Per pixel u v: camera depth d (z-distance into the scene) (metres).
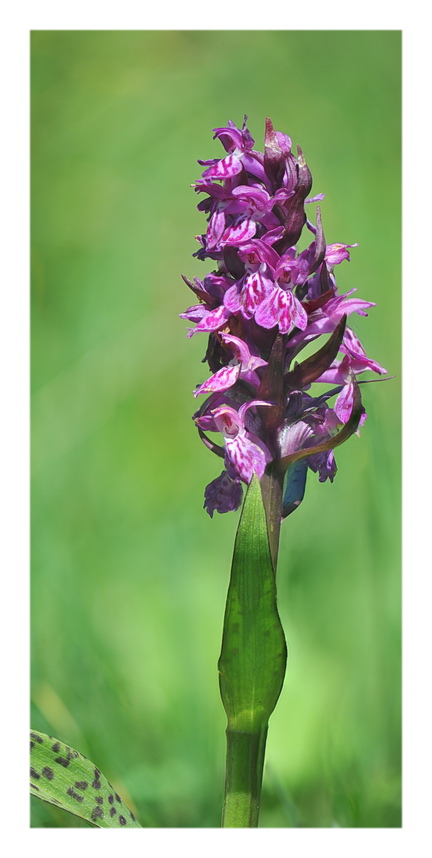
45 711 0.66
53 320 0.85
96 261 0.88
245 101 0.95
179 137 0.94
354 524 0.72
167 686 0.68
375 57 0.94
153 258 0.88
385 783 0.65
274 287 0.57
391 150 0.90
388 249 0.85
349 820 0.63
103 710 0.67
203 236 0.58
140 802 0.64
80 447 0.77
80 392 0.79
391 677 0.67
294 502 0.59
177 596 0.71
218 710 0.67
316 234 0.57
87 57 0.95
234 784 0.58
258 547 0.56
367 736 0.66
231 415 0.57
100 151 0.93
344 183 0.89
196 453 0.78
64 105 0.93
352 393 0.58
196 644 0.69
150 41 0.96
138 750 0.66
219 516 0.74
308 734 0.66
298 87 0.95
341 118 0.93
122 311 0.85
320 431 0.58
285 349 0.58
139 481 0.77
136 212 0.91
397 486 0.72
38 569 0.71
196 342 0.81
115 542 0.74
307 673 0.68
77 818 0.62
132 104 0.94
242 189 0.57
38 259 0.87
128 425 0.78
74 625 0.69
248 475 0.57
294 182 0.57
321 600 0.70
